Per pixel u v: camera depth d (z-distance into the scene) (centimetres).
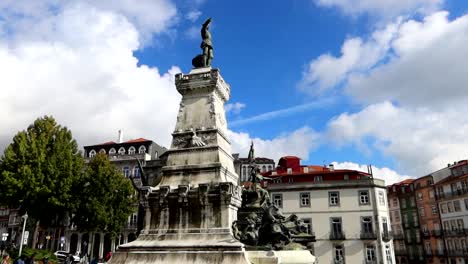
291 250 1839
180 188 1648
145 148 5750
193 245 1515
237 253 1449
